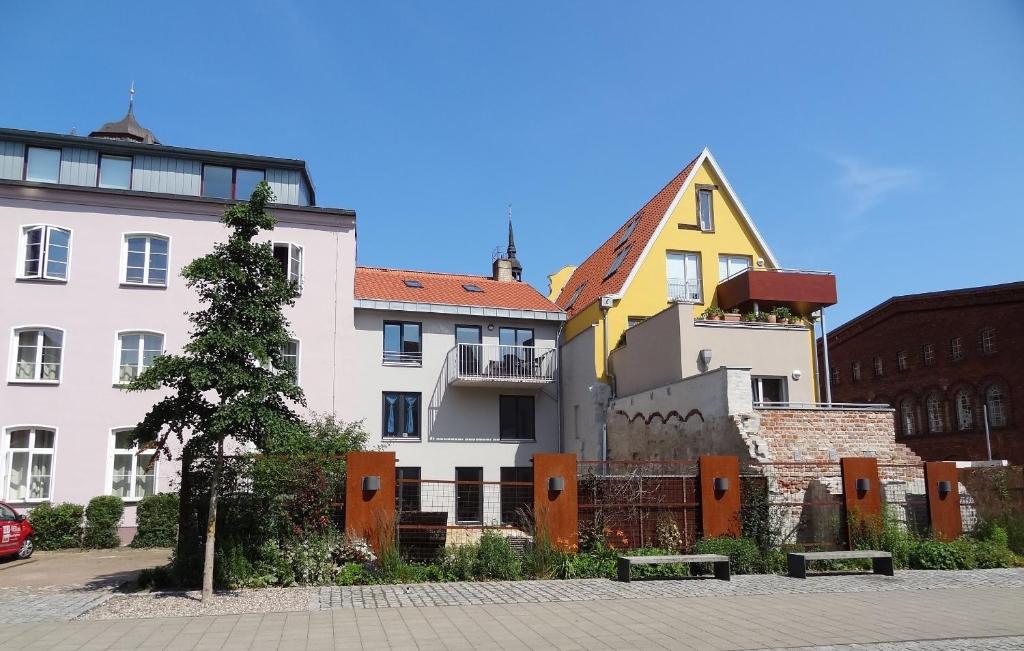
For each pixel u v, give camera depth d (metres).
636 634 8.70
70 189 21.22
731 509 14.21
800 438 17.09
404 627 8.95
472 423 25.55
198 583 11.62
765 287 23.25
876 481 14.85
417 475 24.64
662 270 25.75
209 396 18.77
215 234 22.20
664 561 12.40
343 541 12.37
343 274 23.34
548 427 26.39
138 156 23.00
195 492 12.02
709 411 17.53
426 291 27.06
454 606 10.24
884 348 40.34
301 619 9.35
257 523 11.91
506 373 25.80
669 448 19.50
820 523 15.08
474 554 12.84
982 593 11.70
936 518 15.38
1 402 19.94
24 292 20.55
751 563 13.48
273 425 10.60
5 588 12.01
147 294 21.39
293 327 22.53
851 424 17.55
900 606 10.59
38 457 20.14
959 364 35.91
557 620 9.42
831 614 9.99
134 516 20.16
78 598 10.77
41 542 18.78
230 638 8.36
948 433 36.06
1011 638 8.76
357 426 19.98
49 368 20.56
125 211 21.66
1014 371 33.38
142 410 20.80
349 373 22.81
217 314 11.17
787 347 21.58
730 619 9.60
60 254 21.09
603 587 11.91
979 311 35.38
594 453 23.98
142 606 10.09
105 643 8.11
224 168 23.75
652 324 21.97
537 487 13.45
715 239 26.62
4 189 20.86
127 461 20.53
